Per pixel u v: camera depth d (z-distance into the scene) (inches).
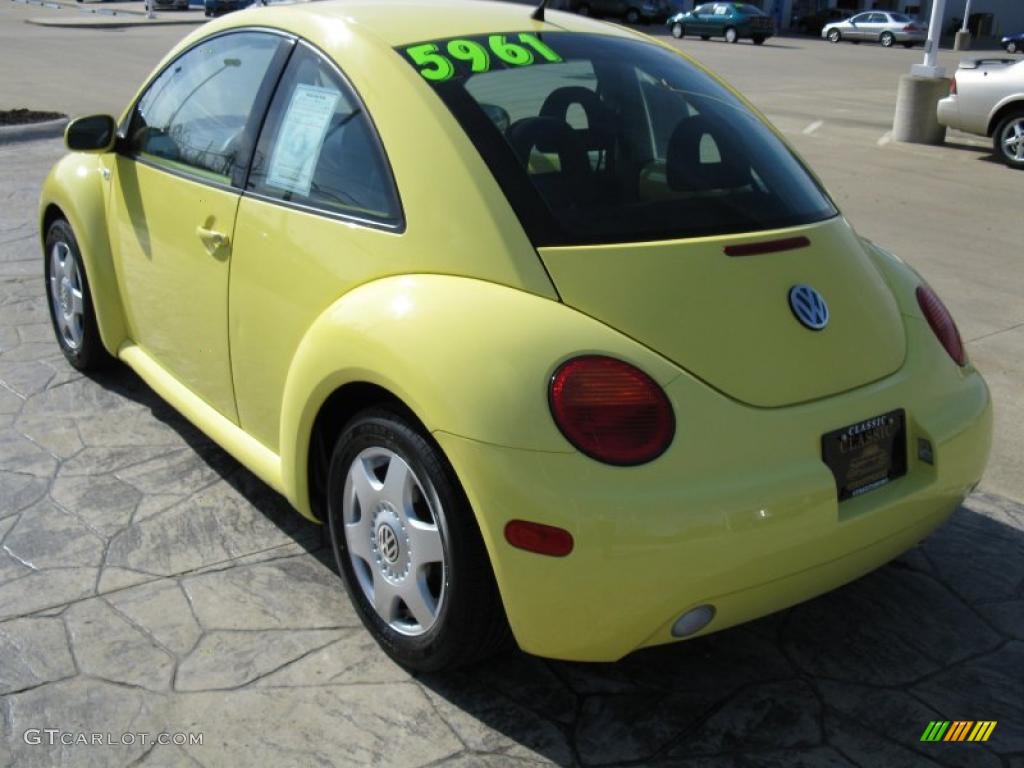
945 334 119.0
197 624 118.1
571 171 108.1
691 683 111.4
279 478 124.1
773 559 93.4
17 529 136.2
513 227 100.3
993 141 482.3
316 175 117.6
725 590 92.5
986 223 341.7
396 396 99.3
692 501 89.6
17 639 114.3
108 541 134.2
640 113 120.6
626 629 91.8
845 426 100.0
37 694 106.1
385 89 112.0
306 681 109.3
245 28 138.2
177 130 145.6
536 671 112.3
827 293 108.4
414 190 105.8
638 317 96.8
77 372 187.6
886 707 108.3
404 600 106.9
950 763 100.7
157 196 144.6
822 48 1416.1
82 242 164.4
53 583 124.8
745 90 771.4
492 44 121.0
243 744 100.5
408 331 97.9
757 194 117.1
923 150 495.2
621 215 105.7
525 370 91.6
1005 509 150.2
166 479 150.6
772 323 101.8
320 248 113.4
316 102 120.5
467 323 95.4
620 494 88.4
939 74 505.7
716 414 94.0
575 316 95.7
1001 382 201.3
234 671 110.5
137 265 152.9
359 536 111.6
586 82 121.3
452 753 100.1
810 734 104.1
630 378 92.4
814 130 554.9
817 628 121.5
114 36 1010.1
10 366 189.5
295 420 114.7
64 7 1569.9
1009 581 131.6
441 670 107.5
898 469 105.7
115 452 158.4
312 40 123.9
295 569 129.6
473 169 103.8
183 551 132.6
